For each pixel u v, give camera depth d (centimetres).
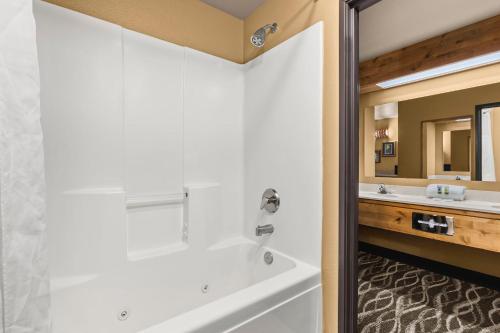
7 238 61
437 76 264
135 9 152
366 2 117
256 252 173
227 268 177
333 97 127
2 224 61
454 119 252
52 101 126
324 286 130
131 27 151
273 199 162
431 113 268
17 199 63
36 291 66
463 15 213
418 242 271
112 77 142
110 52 142
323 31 132
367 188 321
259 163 179
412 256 276
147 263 148
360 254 313
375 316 178
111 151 143
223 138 189
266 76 172
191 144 174
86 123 135
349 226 122
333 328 126
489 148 230
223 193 188
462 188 229
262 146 176
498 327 164
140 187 154
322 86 132
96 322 129
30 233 66
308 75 139
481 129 235
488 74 230
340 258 123
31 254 66
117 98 144
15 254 63
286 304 112
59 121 128
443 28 233
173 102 166
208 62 180
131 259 144
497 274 218
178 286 157
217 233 181
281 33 161
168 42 163
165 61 162
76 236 129
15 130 64
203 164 179
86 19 134
